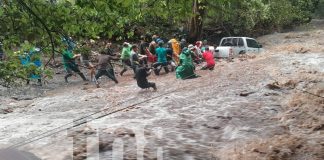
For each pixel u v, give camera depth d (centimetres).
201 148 917
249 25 3909
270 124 1127
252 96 1473
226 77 1894
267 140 984
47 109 1547
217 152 898
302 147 945
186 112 1256
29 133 1114
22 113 1502
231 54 2880
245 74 1938
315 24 5450
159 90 1712
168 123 1120
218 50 2920
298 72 1916
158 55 2306
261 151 913
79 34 955
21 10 838
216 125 1108
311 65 2147
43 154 770
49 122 1272
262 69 2086
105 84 2127
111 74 2078
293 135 1032
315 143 969
